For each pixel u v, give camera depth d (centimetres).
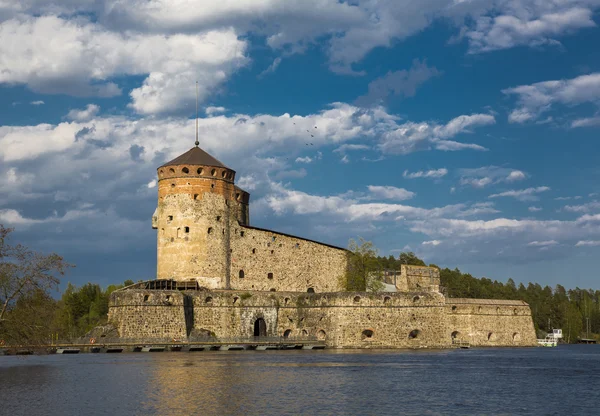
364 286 13825
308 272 13325
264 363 8700
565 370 8619
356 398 5856
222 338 11531
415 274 15700
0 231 7525
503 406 5591
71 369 7925
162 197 12362
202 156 12550
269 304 12238
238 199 13150
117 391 6091
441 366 8725
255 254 12794
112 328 11075
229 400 5644
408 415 5156
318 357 9825
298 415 5059
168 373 7450
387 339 11931
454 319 14575
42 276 7594
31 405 5388
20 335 7475
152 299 11156
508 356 11275
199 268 12081
